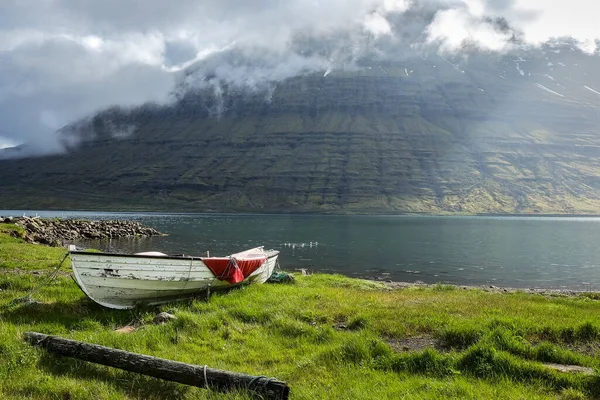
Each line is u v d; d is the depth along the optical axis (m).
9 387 8.45
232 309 15.80
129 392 8.73
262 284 23.06
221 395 8.20
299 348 12.15
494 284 40.66
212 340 12.55
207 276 19.06
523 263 55.84
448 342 12.61
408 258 58.78
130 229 89.38
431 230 122.00
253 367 10.68
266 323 14.48
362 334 12.93
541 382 9.69
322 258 56.59
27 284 18.27
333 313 15.66
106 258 16.44
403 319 14.59
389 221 184.75
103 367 9.88
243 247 66.88
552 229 131.00
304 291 20.98
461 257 61.00
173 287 18.09
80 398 8.26
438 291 26.58
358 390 8.94
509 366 10.27
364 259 56.53
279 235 95.62
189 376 8.83
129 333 12.84
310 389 9.12
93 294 16.33
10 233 44.84
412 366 10.58
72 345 10.15
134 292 17.11
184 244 71.38
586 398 8.90
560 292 34.19
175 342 12.39
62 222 83.12
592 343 12.74
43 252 30.41
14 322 13.20
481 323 13.54
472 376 10.01
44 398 8.11
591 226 150.12
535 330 13.34
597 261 58.34
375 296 20.70
